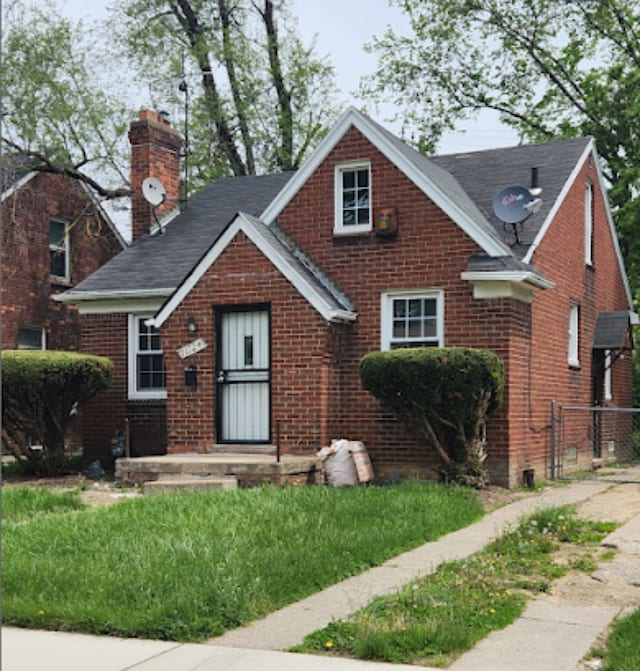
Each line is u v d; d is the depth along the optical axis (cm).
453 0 2919
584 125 2602
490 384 1245
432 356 1223
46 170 2291
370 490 1176
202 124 3128
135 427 1744
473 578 723
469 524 1020
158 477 1333
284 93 3272
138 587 661
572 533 941
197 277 1483
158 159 2033
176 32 3098
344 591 699
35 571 721
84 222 2428
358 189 1516
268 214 1569
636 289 2480
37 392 1477
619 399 2088
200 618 608
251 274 1441
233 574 694
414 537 898
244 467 1277
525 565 785
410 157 1496
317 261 1521
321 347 1391
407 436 1412
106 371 1551
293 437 1402
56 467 1559
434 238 1430
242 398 1462
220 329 1480
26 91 2348
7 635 602
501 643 566
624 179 2425
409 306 1461
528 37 2888
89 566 735
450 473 1304
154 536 840
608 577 745
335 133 1516
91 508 1083
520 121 3002
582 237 1827
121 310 1762
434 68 3069
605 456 1961
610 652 533
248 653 554
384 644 544
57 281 2308
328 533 863
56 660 547
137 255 1861
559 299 1652
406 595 657
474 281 1377
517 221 1452
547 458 1557
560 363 1648
